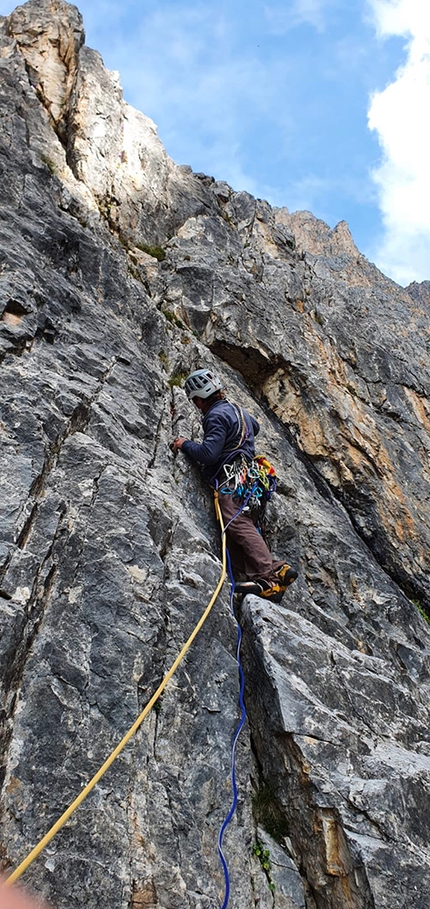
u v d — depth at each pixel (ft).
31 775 11.10
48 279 20.38
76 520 14.57
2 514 13.34
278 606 17.03
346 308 36.65
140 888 10.93
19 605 12.31
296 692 14.40
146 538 15.15
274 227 39.34
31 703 11.78
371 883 11.84
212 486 19.76
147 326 24.06
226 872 12.01
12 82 26.35
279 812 13.84
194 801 12.62
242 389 27.50
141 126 33.73
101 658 12.92
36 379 16.53
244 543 17.98
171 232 32.09
